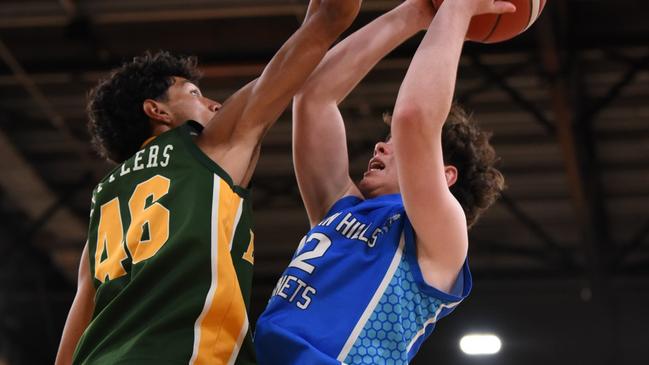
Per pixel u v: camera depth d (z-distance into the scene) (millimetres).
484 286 14484
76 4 10242
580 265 14219
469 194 3826
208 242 3066
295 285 3355
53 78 11188
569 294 14258
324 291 3314
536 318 14297
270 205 13250
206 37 10641
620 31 10547
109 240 3236
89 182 13086
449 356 14297
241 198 3193
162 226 3109
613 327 14086
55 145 12453
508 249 13914
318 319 3270
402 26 3934
